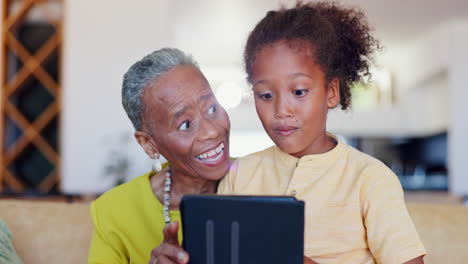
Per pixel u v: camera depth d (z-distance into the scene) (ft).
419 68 21.72
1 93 13.93
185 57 3.46
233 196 2.16
